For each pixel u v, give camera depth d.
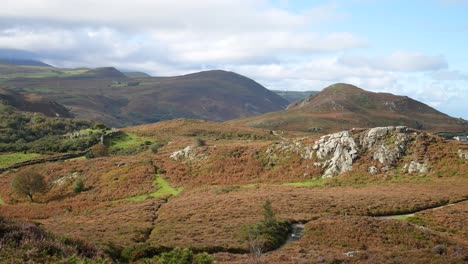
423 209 51.47
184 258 23.78
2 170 99.44
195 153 95.81
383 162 75.06
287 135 161.25
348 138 81.88
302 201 55.50
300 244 37.22
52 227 46.69
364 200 54.59
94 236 40.00
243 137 148.12
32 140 147.62
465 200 54.88
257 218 47.09
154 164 94.38
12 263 18.78
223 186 76.56
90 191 81.00
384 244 35.59
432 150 75.50
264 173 81.75
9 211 69.06
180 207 59.00
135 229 44.78
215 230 42.44
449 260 27.95
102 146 116.31
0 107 191.75
